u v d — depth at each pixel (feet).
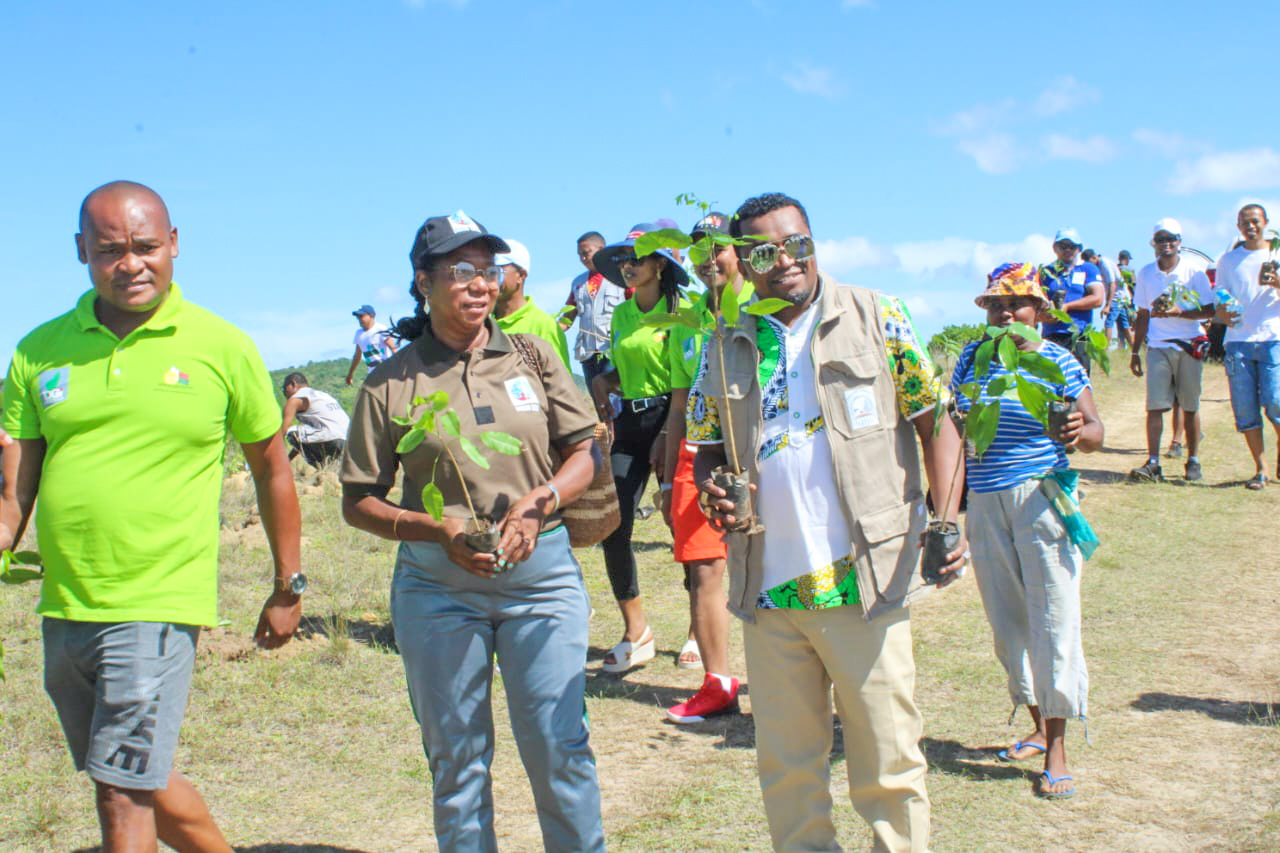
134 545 10.96
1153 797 15.16
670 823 14.64
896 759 11.55
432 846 14.16
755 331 11.78
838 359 11.36
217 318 11.75
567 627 12.00
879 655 11.37
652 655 21.39
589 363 28.86
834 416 11.36
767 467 11.59
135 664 10.91
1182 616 23.20
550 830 12.10
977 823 14.52
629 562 20.92
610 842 14.19
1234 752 16.49
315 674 19.95
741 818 14.71
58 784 15.67
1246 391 35.09
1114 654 21.01
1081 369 15.92
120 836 10.87
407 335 12.55
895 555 11.35
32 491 11.60
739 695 19.48
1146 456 41.65
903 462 11.62
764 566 11.67
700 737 17.66
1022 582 15.99
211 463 11.52
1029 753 16.53
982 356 11.78
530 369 12.51
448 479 12.01
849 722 11.66
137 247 10.98
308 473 41.70
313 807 15.25
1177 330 36.45
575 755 11.92
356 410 12.26
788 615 11.62
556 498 11.93
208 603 11.46
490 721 12.07
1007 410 15.80
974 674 20.22
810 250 11.41
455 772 11.84
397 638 12.12
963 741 17.31
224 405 11.53
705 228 11.71
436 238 11.84
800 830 11.98
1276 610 23.43
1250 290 34.76
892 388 11.54
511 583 11.80
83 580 10.95
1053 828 14.35
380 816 14.99
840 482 11.28
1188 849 13.73
